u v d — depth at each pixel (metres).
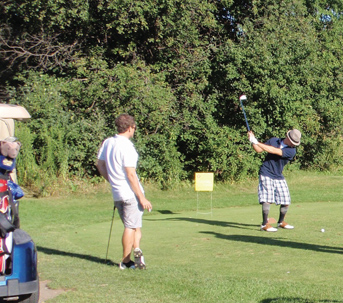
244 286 4.52
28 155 14.79
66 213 12.08
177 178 16.88
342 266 5.34
